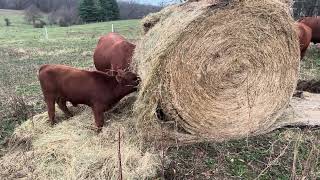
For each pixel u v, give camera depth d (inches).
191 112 100.7
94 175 89.7
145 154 94.7
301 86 158.1
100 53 130.0
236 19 98.0
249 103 106.0
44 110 132.6
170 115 100.3
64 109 115.6
